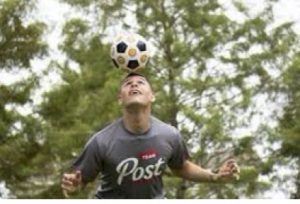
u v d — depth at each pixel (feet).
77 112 70.28
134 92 19.81
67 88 69.72
